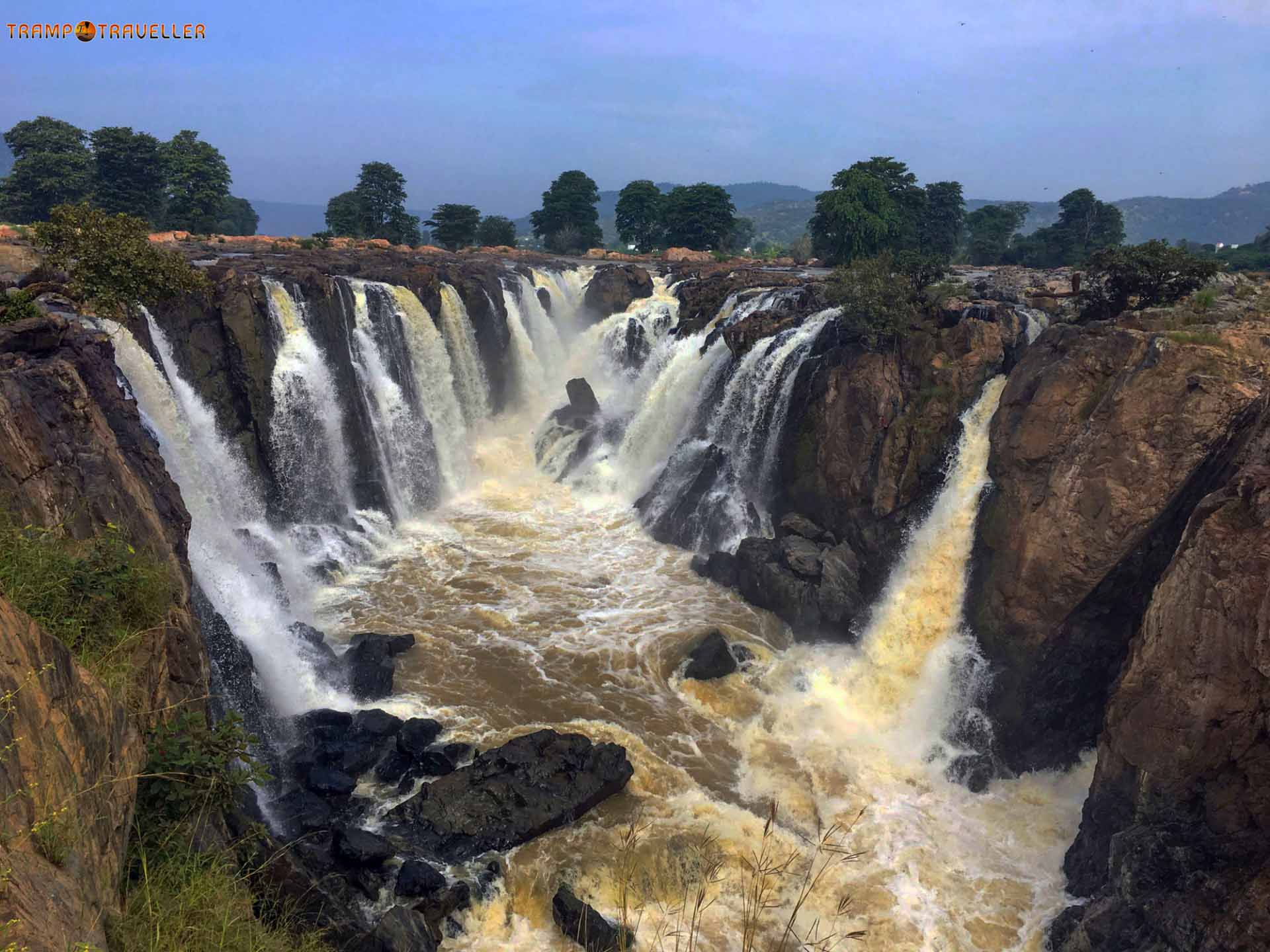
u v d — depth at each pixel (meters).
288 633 26.30
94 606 13.45
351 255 57.53
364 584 32.88
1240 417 20.52
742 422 38.47
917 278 35.25
